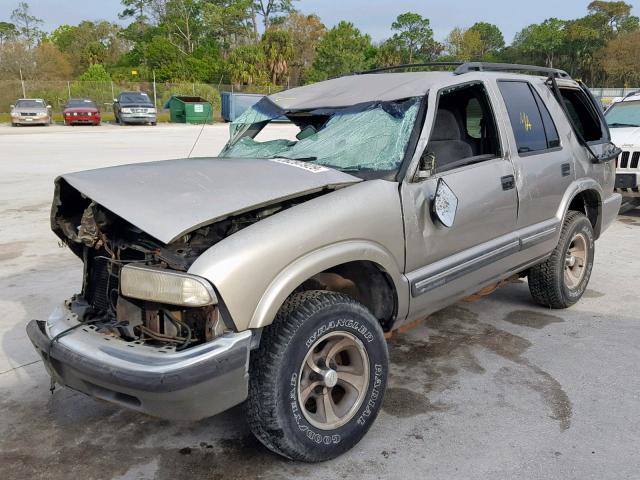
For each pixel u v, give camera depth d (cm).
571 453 308
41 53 6306
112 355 270
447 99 427
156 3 8156
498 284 469
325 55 7538
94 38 8756
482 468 298
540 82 479
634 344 445
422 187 344
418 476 293
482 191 382
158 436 333
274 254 272
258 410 277
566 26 9156
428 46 9669
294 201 315
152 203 284
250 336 268
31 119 3148
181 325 275
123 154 1730
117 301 296
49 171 1387
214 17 8000
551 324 486
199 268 259
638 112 952
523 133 434
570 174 478
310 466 304
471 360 421
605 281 596
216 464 307
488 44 11125
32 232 820
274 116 425
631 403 358
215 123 3766
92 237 303
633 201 912
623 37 7425
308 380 298
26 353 441
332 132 380
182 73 6588
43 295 562
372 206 315
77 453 319
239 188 303
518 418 344
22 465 309
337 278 344
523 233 425
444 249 361
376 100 379
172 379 251
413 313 349
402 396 371
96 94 4444
